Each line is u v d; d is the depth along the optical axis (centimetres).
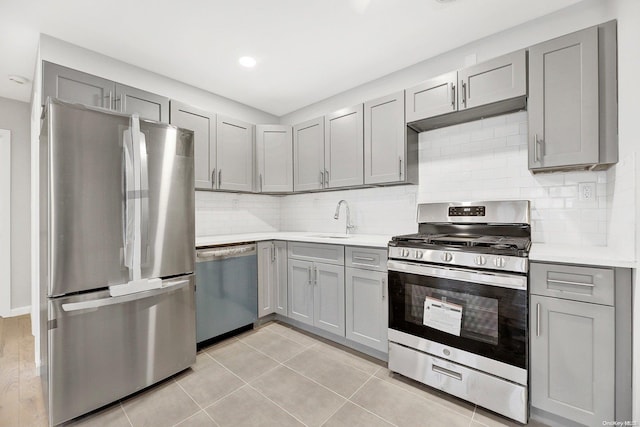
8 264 303
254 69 246
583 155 154
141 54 220
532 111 168
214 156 265
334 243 231
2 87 272
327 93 295
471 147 221
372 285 208
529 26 189
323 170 279
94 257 153
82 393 150
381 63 239
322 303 241
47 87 178
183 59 228
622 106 141
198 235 287
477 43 210
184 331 194
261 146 304
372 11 177
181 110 241
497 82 180
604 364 129
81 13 173
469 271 161
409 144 231
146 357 174
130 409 160
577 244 180
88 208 151
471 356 160
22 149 308
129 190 164
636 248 123
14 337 254
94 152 153
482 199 215
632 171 129
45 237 152
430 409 159
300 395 171
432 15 182
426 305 176
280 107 331
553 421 144
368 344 211
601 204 173
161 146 180
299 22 187
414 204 251
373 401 166
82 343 151
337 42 209
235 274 247
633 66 130
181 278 192
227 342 240
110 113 159
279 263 277
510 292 148
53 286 142
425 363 176
